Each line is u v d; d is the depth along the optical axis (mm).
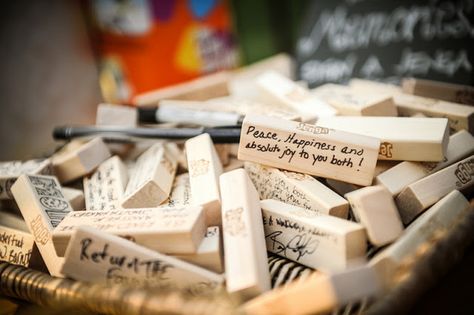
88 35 657
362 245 275
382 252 271
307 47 586
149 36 652
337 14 567
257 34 789
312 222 282
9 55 585
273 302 239
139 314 247
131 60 665
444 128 309
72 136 394
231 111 389
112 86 684
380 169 325
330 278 234
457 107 366
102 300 256
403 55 507
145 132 372
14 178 342
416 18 506
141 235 273
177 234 269
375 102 367
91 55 665
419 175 313
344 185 327
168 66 687
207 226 301
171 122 397
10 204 357
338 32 560
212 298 256
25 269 293
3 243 321
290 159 315
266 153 317
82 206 350
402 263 256
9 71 589
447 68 478
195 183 311
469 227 269
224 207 283
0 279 290
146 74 668
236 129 347
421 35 500
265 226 304
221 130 349
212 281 265
